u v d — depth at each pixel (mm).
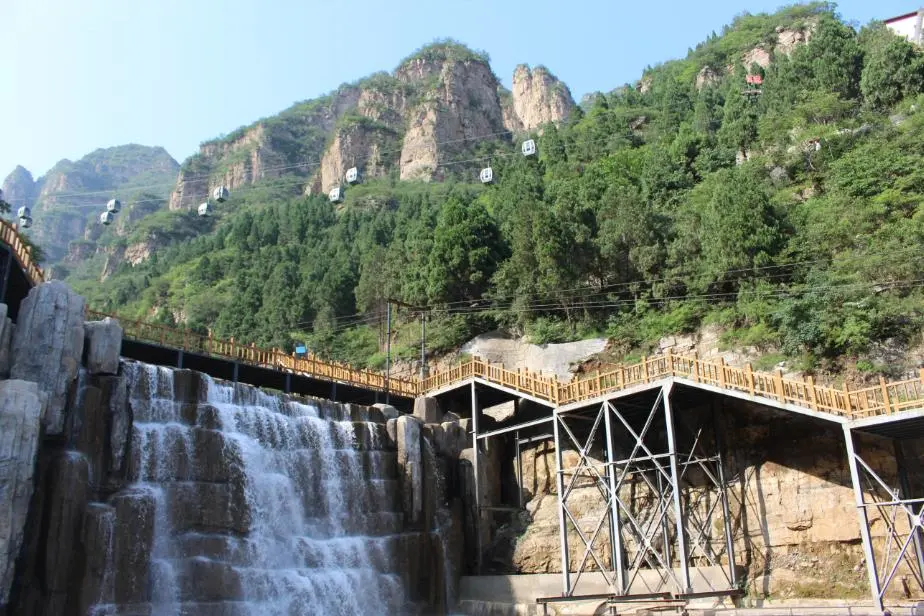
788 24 141750
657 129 105000
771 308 48781
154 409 36469
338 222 135000
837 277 46594
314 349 83250
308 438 41938
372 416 47500
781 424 39188
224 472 36406
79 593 29375
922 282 44406
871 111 70125
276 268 104688
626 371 40094
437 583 42656
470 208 73812
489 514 47812
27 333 32656
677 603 33812
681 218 63656
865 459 35656
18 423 28594
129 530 31891
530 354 60688
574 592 40062
